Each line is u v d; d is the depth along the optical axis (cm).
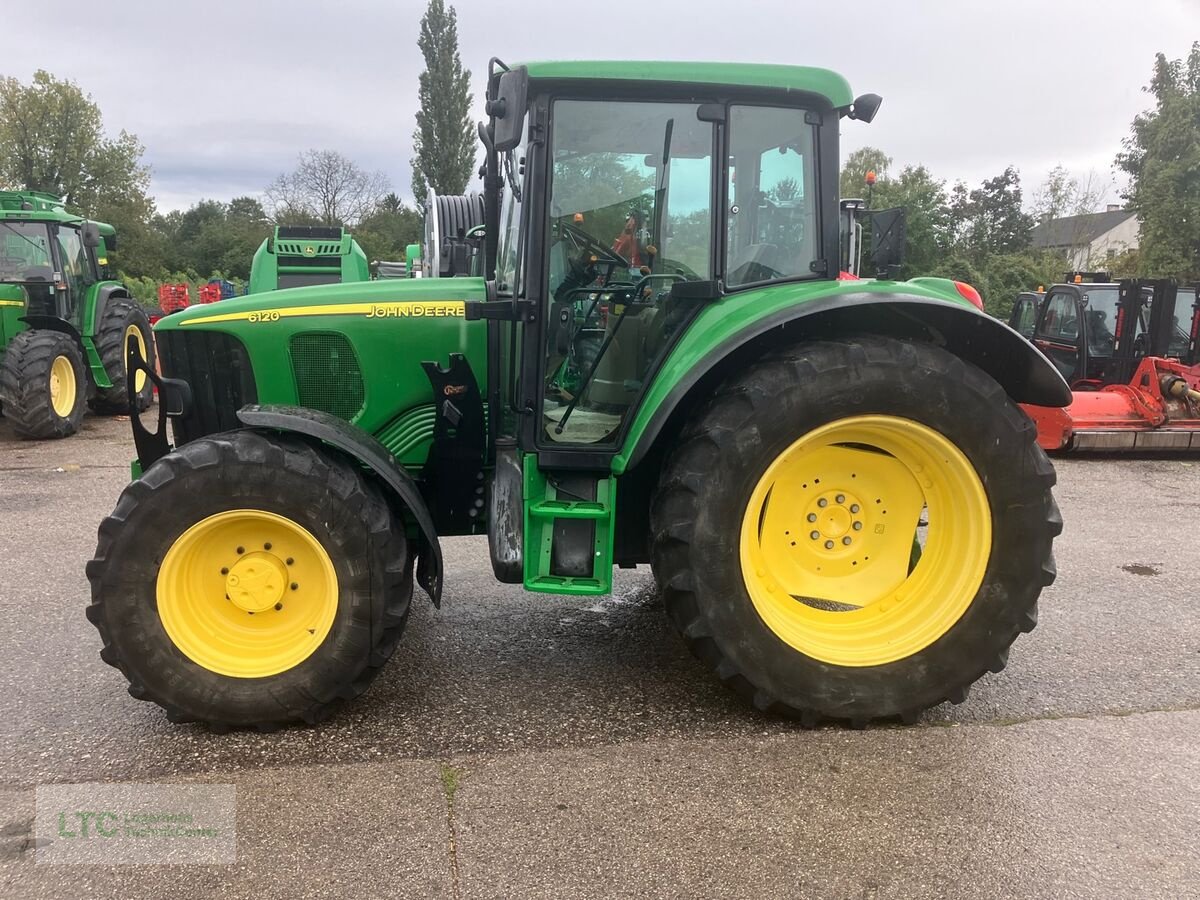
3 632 375
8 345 857
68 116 3888
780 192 312
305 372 343
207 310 343
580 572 295
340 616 283
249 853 225
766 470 280
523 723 296
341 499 278
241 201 6128
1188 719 302
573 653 359
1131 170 2517
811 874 218
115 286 1019
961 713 306
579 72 289
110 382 970
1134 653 362
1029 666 348
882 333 307
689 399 303
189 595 288
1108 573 473
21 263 908
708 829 235
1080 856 225
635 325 314
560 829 235
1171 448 807
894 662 292
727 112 301
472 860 222
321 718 293
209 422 352
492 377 341
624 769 266
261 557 290
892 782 259
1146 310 946
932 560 308
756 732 291
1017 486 287
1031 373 305
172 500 274
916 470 304
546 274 302
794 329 294
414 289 346
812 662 289
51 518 566
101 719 299
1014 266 2850
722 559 280
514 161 321
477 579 455
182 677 279
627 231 307
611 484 296
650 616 403
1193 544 532
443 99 4575
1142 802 250
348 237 1248
